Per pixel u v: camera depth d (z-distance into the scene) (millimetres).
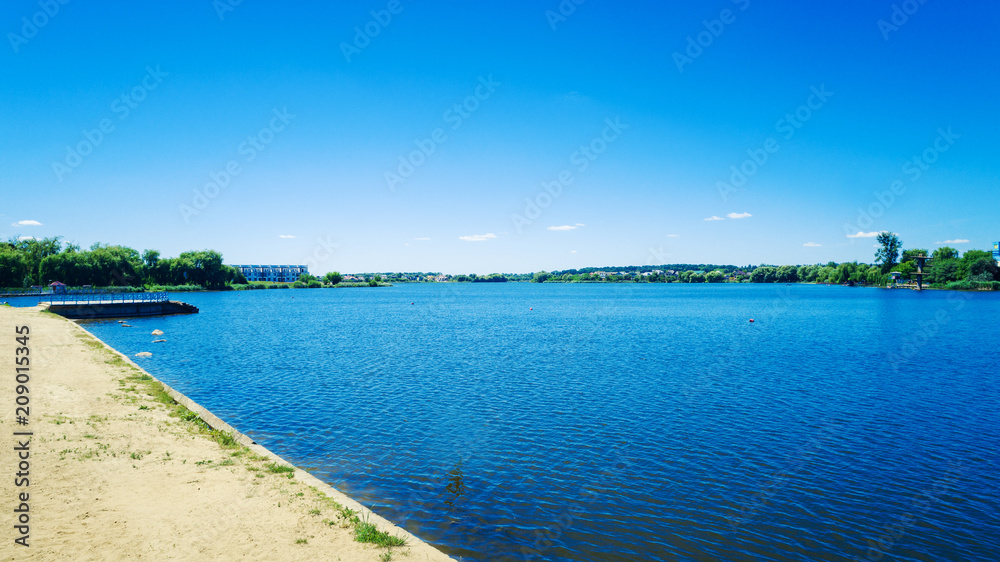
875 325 63969
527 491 15078
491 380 30547
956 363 36750
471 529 12812
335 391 27438
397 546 9727
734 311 92000
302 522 10484
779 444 19266
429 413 23078
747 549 12258
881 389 28188
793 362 37312
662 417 22656
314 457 17453
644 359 38781
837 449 18766
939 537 12914
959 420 22328
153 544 9305
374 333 57844
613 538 12555
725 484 15742
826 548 12375
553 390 27844
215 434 16094
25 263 123812
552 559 11594
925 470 16906
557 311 96688
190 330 60719
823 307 98812
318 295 190875
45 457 13188
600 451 18406
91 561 8633
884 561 11875
